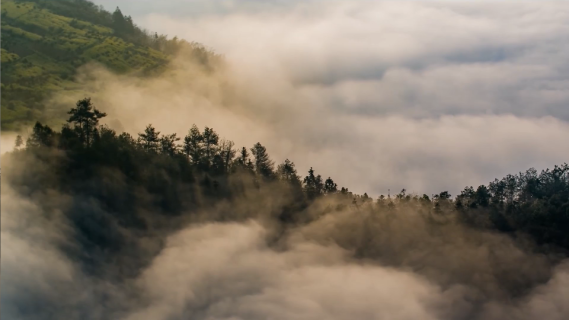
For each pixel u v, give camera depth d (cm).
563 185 16862
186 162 15638
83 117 14075
